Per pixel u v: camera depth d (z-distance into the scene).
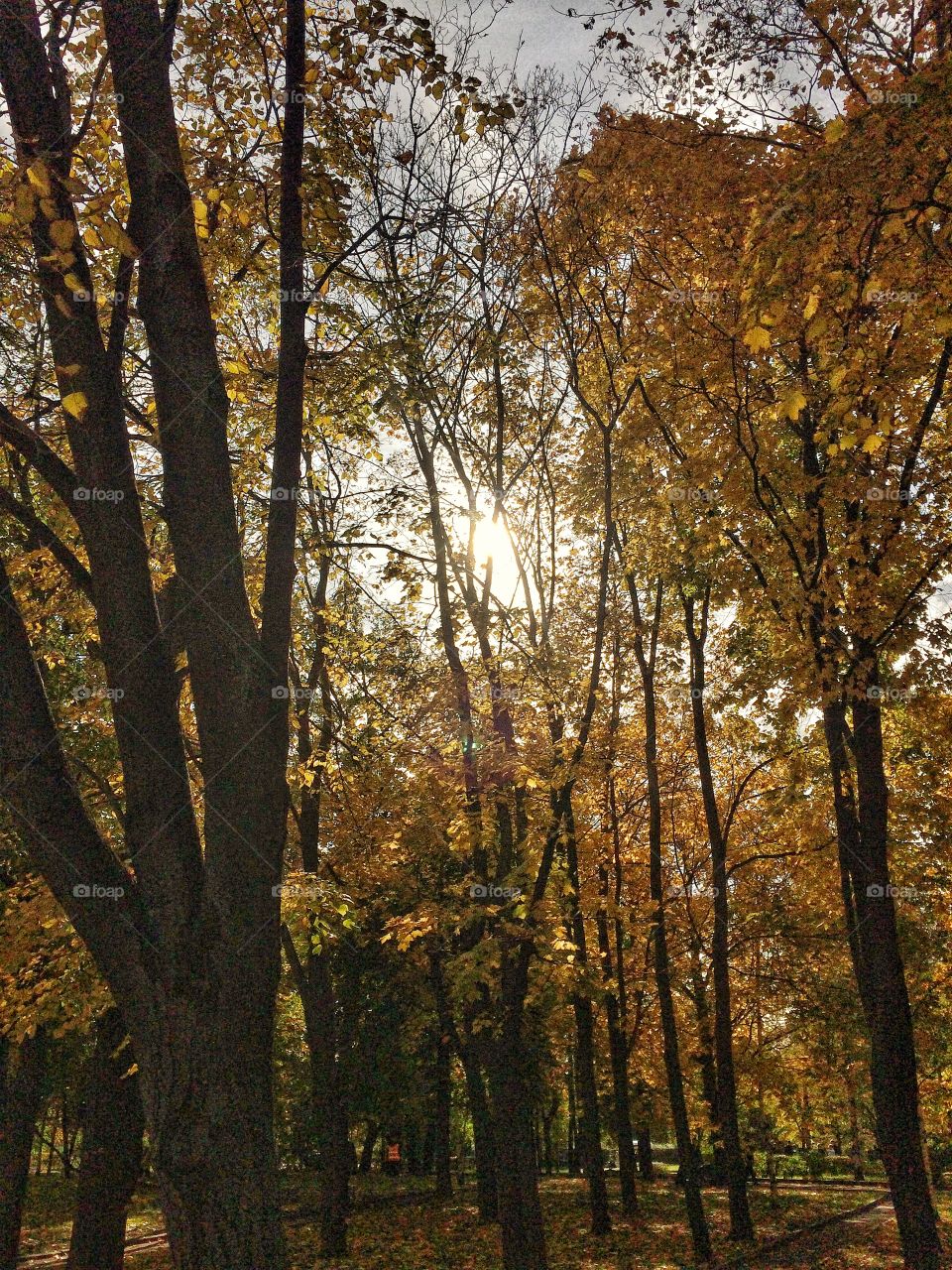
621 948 20.98
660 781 23.44
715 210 11.30
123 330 5.24
